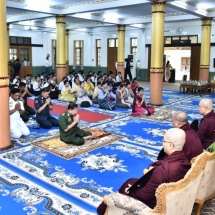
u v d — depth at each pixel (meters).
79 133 4.94
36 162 4.08
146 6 10.59
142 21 13.37
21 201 3.03
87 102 8.36
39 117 5.93
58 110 7.81
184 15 12.17
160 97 8.76
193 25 14.68
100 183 3.46
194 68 15.09
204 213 2.83
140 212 2.00
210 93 11.59
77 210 2.88
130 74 16.08
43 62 18.95
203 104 3.38
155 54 8.52
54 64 19.45
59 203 3.01
